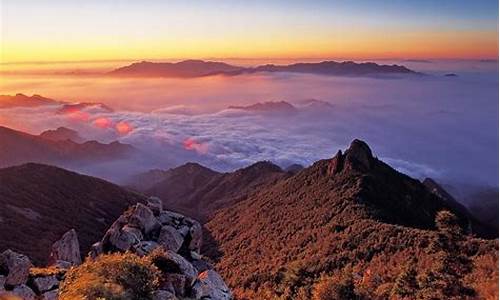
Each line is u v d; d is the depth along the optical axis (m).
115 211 111.44
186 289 25.23
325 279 38.34
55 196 104.50
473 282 27.62
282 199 119.31
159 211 40.25
